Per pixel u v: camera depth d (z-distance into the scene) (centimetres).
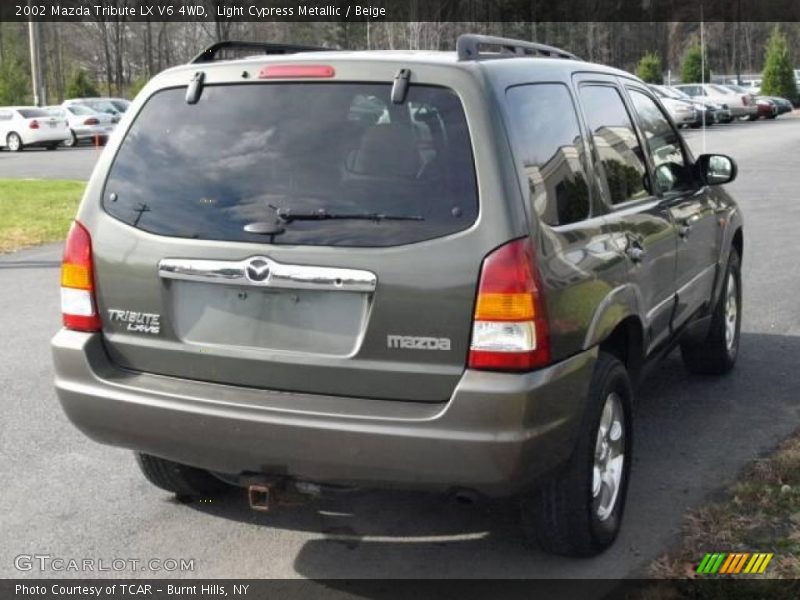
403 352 359
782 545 421
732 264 671
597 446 407
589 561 417
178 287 391
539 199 374
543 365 357
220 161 391
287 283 367
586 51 5750
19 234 1423
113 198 406
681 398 634
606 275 412
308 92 385
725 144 3042
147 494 495
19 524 461
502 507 475
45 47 5894
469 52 389
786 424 582
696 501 474
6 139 3419
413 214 360
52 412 621
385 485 362
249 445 371
